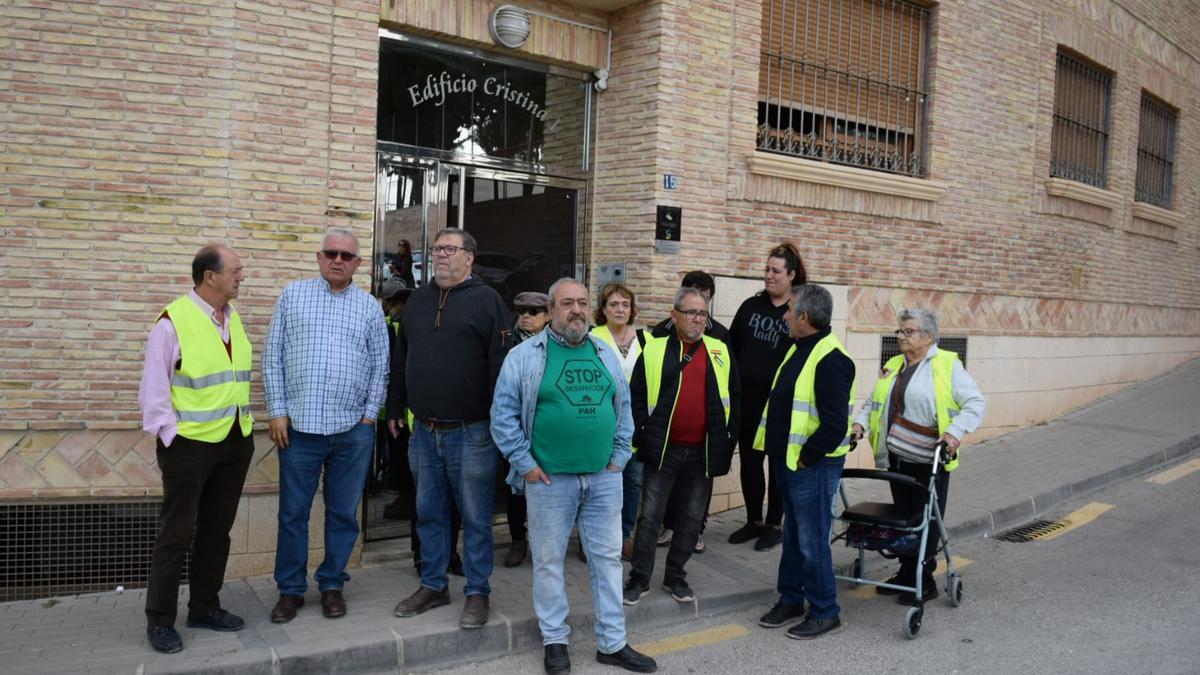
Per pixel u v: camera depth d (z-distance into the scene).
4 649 4.41
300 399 4.83
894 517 5.23
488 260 6.88
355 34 5.66
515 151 6.97
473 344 4.91
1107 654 4.74
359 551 5.94
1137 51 12.20
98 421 5.12
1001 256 9.95
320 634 4.66
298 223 5.53
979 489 7.97
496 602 5.22
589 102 7.34
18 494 5.01
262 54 5.39
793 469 5.07
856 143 8.56
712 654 4.88
